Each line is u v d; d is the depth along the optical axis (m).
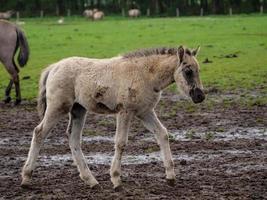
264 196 10.69
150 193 10.95
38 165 13.44
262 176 12.12
